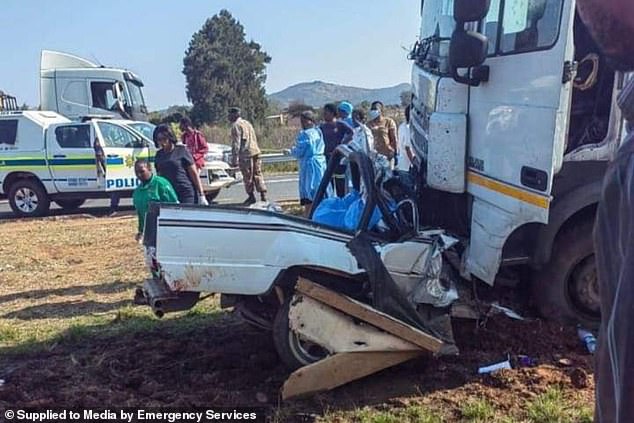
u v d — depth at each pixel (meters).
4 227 13.94
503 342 4.92
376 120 11.19
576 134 4.77
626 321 1.04
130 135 15.41
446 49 5.12
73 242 11.63
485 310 5.04
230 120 14.39
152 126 16.05
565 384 4.41
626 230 1.08
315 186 10.18
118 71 20.78
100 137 15.14
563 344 4.85
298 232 4.45
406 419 4.08
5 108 21.56
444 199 5.30
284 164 24.44
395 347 4.46
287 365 4.59
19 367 5.26
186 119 14.67
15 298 7.77
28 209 15.42
